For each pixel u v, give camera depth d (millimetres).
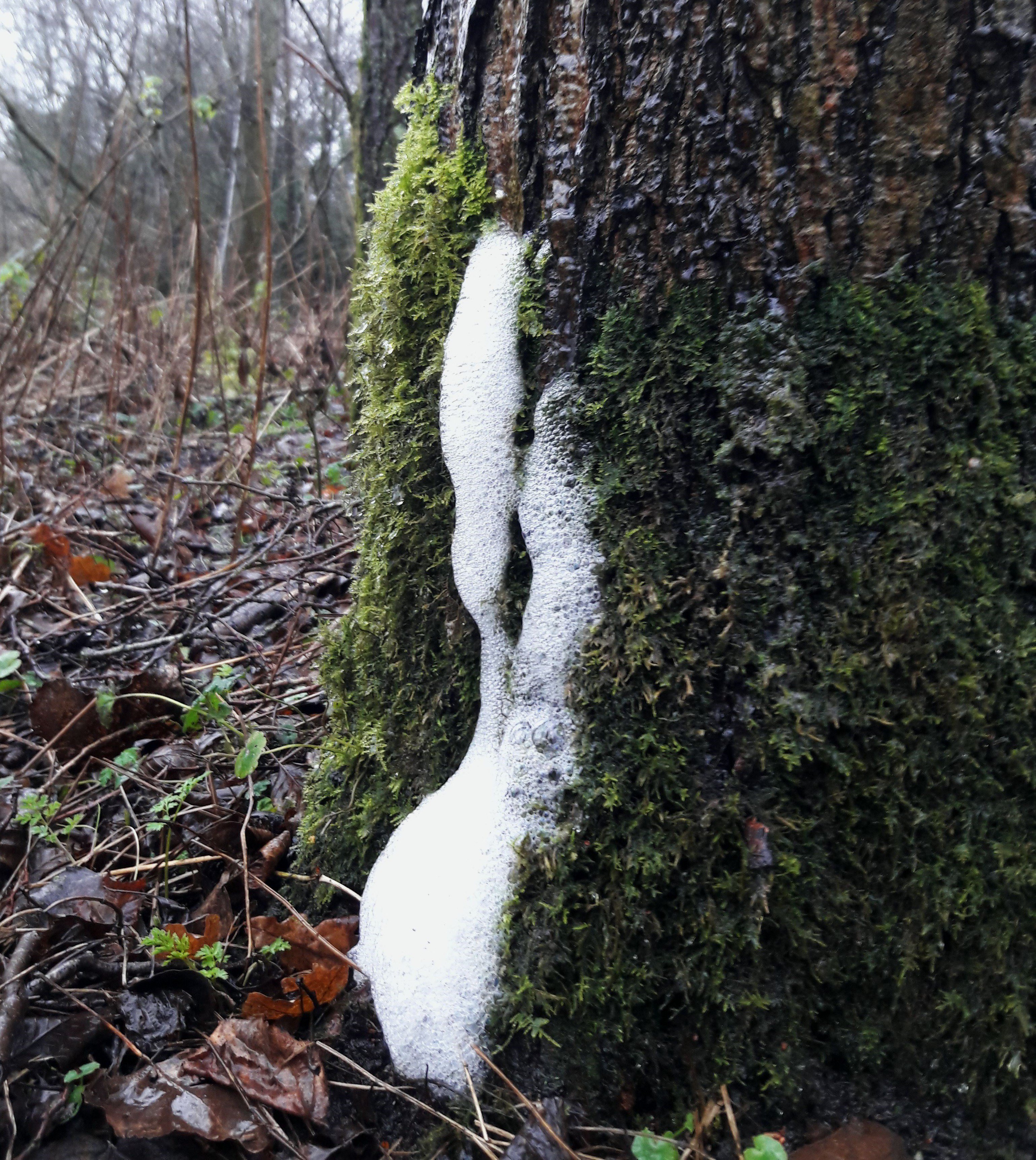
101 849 642
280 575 1063
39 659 895
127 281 2008
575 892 479
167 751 737
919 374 436
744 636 455
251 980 552
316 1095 490
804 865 459
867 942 459
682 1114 469
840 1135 460
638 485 466
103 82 2221
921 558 438
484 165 500
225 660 904
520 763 491
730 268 447
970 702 442
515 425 493
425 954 498
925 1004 462
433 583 537
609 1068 477
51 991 529
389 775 564
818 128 427
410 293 522
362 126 1725
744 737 457
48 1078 496
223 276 2754
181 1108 479
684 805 465
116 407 1812
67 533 1145
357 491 639
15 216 2816
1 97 1710
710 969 465
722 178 441
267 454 1640
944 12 409
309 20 1652
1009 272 431
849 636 447
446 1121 474
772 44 425
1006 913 452
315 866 598
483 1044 489
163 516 1164
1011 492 438
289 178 3100
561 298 475
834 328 438
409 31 1664
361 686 589
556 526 482
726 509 456
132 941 571
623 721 475
